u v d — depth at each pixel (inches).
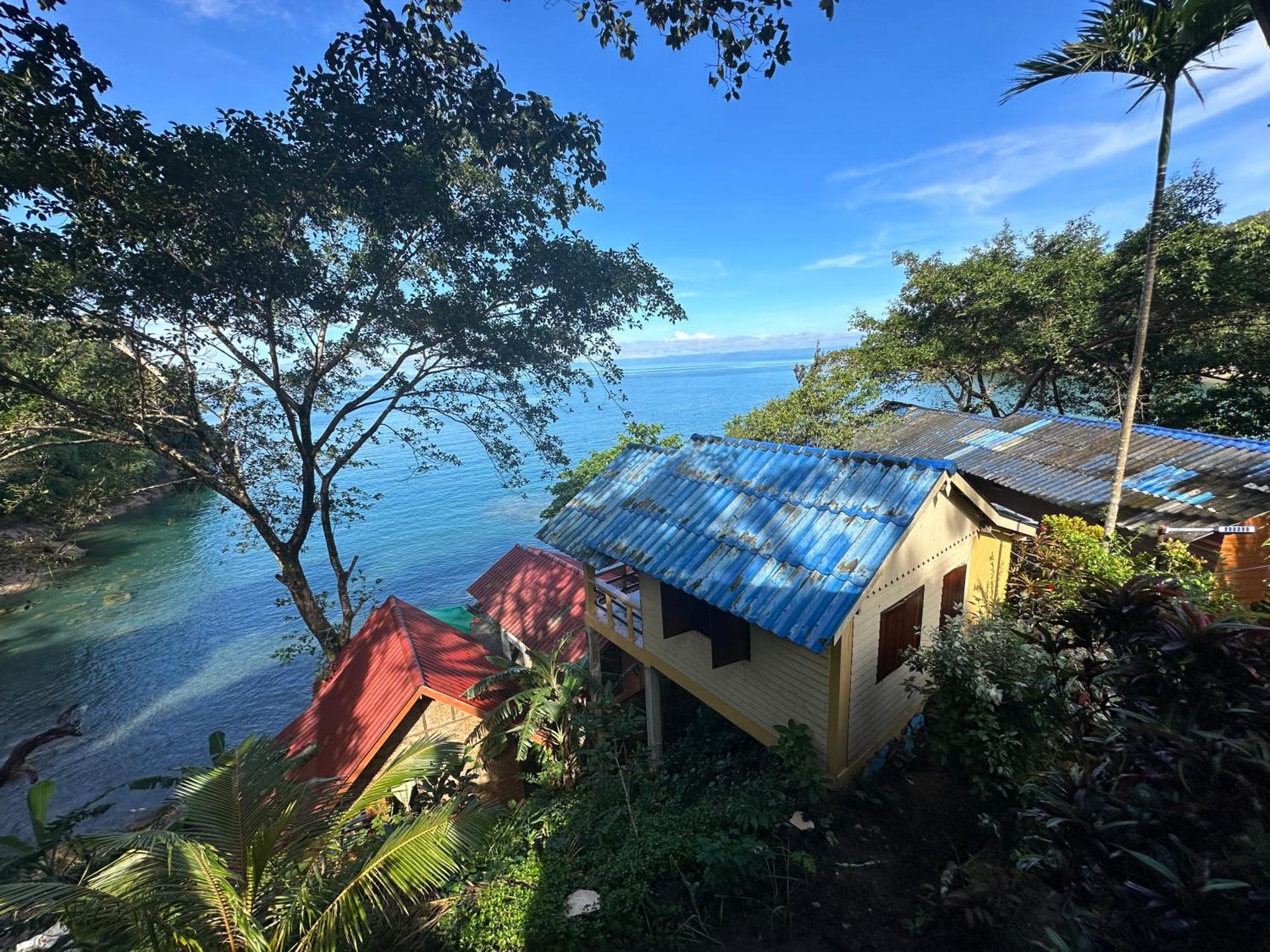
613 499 501.0
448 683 503.8
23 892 205.0
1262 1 112.7
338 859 310.0
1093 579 201.8
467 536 1881.2
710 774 395.5
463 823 253.3
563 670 495.2
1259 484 522.3
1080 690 254.5
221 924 228.8
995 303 832.3
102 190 434.3
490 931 265.1
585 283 652.7
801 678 327.3
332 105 461.4
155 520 2015.3
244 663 1131.3
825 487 367.9
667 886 279.9
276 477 807.1
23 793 796.6
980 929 226.1
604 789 397.7
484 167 582.9
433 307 606.2
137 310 507.5
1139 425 698.8
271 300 551.5
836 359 1026.1
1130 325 837.8
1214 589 382.6
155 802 775.1
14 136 381.1
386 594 1478.8
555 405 753.0
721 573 345.4
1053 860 145.3
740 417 985.5
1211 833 127.0
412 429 812.0
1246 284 714.8
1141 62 393.7
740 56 283.7
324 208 542.6
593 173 530.9
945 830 293.9
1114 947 133.7
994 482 696.4
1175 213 801.6
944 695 291.0
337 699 593.0
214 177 448.8
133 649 1179.9
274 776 307.3
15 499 713.6
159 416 646.5
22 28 328.8
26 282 438.9
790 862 271.4
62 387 606.2
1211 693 143.1
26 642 1206.9
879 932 242.7
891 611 334.6
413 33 406.3
